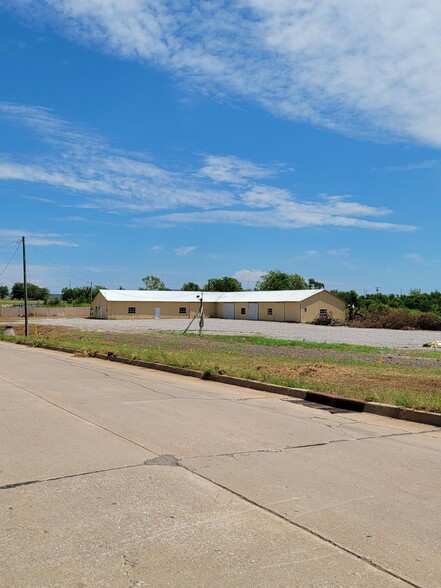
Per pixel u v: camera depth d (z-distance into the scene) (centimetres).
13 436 729
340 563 380
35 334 3584
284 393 1191
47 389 1171
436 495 524
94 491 515
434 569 374
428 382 1315
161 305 7444
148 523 442
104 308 7225
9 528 430
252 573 363
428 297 7994
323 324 6378
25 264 3594
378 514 472
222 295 7994
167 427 798
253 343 2927
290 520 454
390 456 670
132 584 347
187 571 365
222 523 445
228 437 745
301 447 704
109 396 1084
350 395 1082
